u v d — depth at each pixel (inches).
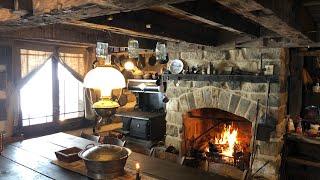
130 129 203.5
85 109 217.2
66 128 213.3
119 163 83.4
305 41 110.7
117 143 127.0
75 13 52.6
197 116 169.3
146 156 108.2
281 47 127.4
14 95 175.6
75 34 123.7
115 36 134.0
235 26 91.3
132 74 228.1
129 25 86.9
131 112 213.5
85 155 83.8
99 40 121.0
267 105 132.7
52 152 113.0
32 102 190.9
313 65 161.9
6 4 51.7
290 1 69.3
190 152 166.1
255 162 138.7
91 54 222.2
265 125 131.7
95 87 85.0
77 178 85.7
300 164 142.8
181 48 149.1
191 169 94.0
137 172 79.9
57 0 49.2
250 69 138.0
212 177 87.0
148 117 192.5
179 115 163.3
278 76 128.3
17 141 130.4
